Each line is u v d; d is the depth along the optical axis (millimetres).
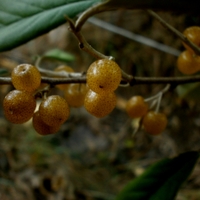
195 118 313
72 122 353
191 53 125
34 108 95
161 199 118
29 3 104
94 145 325
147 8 80
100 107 92
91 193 265
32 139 306
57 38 381
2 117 321
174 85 127
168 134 319
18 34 100
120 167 302
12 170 268
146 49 342
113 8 79
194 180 265
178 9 82
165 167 120
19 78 91
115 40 353
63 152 308
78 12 101
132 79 110
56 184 266
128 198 120
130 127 339
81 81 105
